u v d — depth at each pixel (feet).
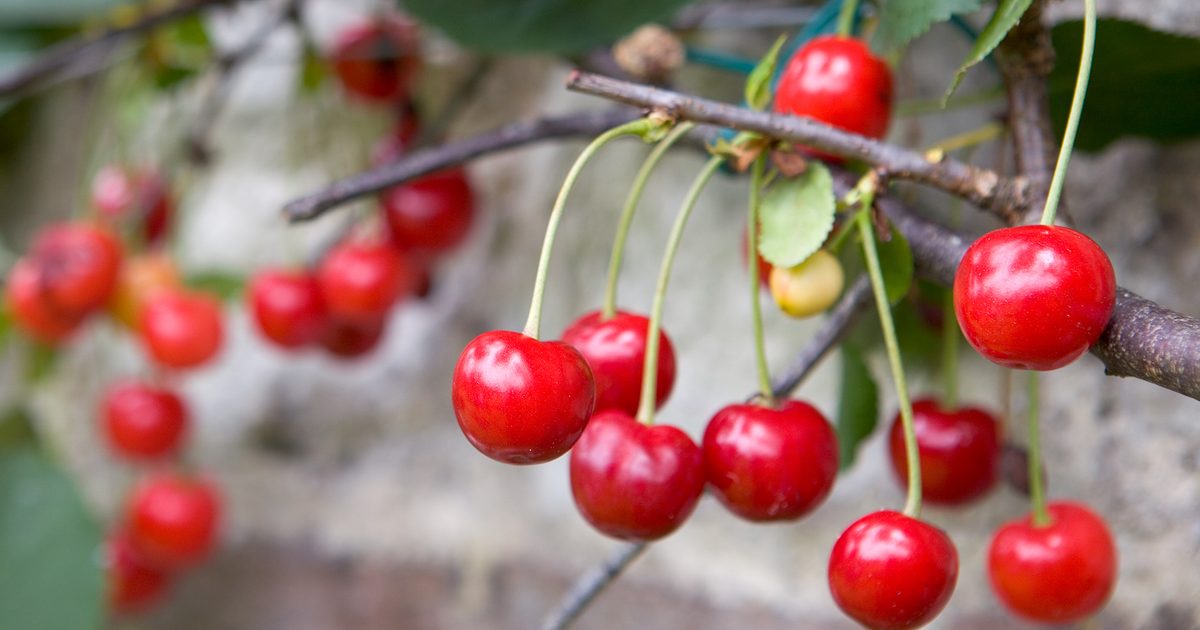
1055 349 1.14
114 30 1.78
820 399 1.68
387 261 1.77
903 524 1.22
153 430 1.93
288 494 2.12
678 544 1.73
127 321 1.91
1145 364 1.14
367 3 2.14
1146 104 1.39
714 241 1.74
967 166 1.25
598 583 1.36
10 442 1.98
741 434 1.26
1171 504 1.47
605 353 1.30
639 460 1.24
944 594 1.22
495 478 1.91
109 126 2.25
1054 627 1.53
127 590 2.00
